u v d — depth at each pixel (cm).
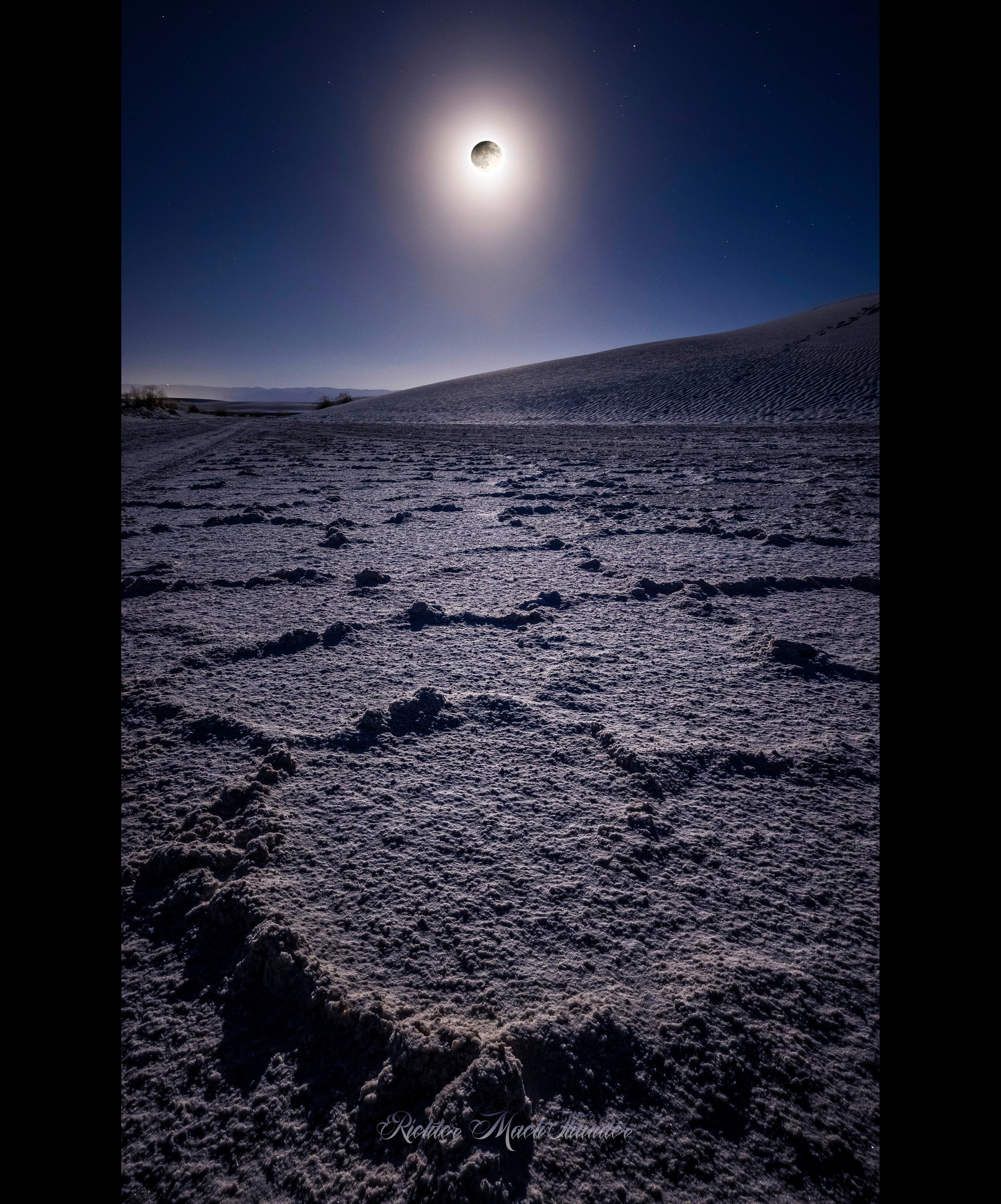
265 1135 110
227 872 171
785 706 266
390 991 134
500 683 286
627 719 253
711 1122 112
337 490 874
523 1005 132
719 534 592
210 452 1374
